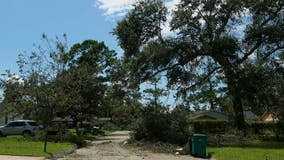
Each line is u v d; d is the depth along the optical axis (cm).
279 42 3725
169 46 3697
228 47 3597
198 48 3697
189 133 3322
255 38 3703
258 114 3944
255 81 3528
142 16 3784
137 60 3759
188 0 3659
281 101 3622
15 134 4125
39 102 2452
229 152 2323
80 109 4088
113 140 3991
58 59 2502
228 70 3597
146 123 3266
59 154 2156
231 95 3697
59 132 3188
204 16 3691
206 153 2353
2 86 2717
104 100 4425
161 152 2538
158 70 3781
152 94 3600
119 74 3875
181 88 3791
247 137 3472
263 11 3662
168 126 3256
